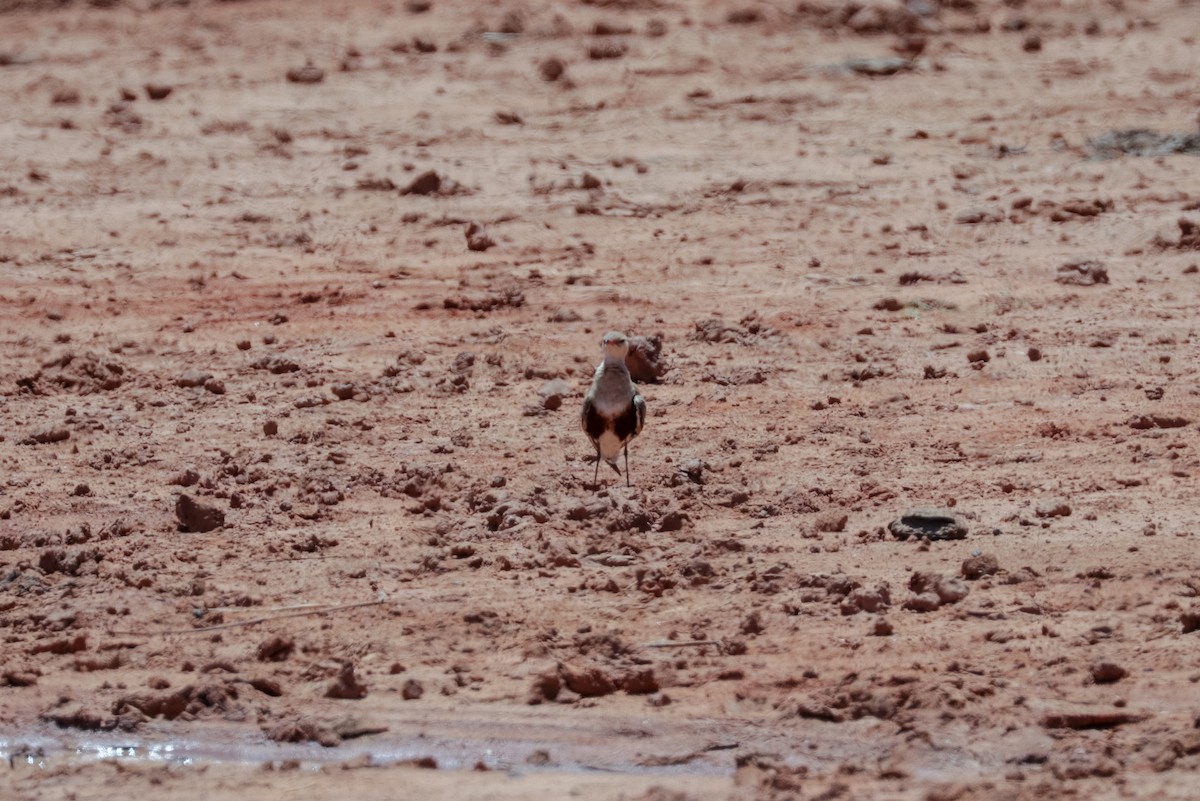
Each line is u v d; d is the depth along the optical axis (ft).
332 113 179.73
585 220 148.25
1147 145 164.55
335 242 144.56
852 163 161.89
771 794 62.95
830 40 200.75
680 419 106.32
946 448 99.96
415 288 133.69
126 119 178.40
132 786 66.33
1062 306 128.16
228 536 87.97
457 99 183.93
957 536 85.25
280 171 161.99
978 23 207.10
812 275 135.33
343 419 106.83
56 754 68.90
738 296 131.23
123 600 80.12
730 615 77.46
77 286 135.33
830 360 118.11
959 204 150.41
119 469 98.73
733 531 87.25
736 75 189.57
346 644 75.87
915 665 71.56
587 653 74.49
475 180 157.38
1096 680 70.08
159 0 227.61
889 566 82.02
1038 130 170.40
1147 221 144.36
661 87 186.39
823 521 87.20
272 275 137.18
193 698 71.31
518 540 86.28
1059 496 90.94
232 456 100.01
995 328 123.75
